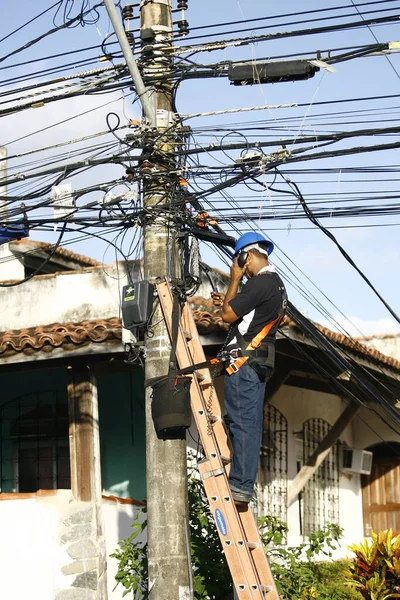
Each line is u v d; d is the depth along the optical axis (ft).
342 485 73.67
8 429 62.03
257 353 31.73
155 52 41.32
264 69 40.16
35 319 63.77
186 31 42.11
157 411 34.24
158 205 38.42
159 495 36.52
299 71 39.93
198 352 35.65
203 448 33.35
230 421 31.96
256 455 31.81
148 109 40.24
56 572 50.52
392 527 74.95
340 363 50.83
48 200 44.21
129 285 36.88
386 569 44.01
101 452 59.82
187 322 36.55
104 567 51.19
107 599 51.39
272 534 47.21
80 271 63.21
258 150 40.65
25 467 61.31
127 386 60.08
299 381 66.69
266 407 64.18
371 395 55.52
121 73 43.24
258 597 31.40
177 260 38.01
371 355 59.67
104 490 59.26
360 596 53.83
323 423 71.05
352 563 45.50
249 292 31.71
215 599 43.91
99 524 51.31
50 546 50.85
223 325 48.60
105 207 41.68
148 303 36.55
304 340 51.31
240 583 31.60
